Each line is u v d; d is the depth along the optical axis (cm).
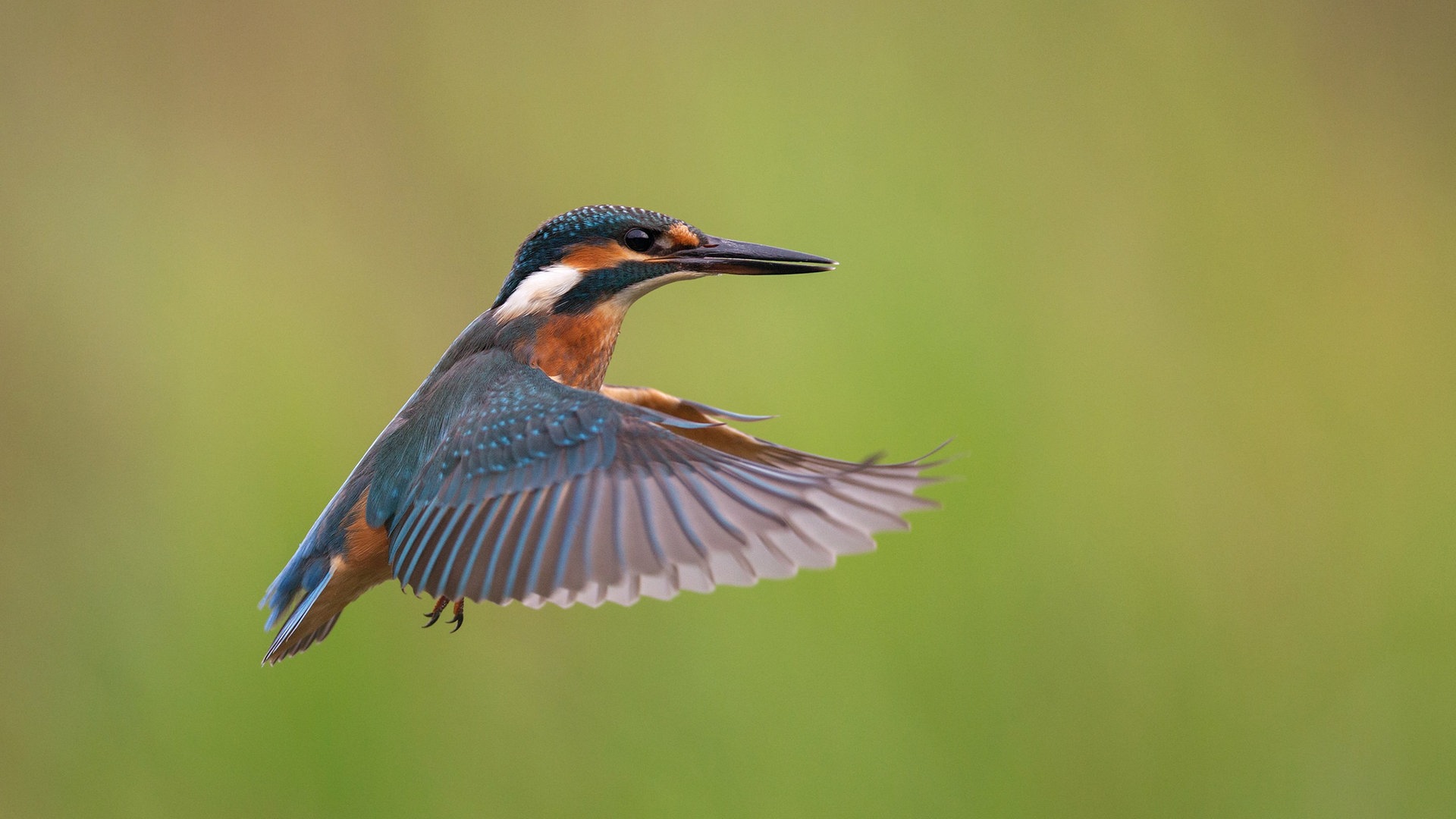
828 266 766
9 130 1344
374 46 1398
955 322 1137
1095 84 1355
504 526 580
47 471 1152
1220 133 1358
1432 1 1418
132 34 1384
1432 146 1392
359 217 1355
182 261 1298
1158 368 1224
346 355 1275
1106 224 1307
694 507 556
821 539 529
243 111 1380
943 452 1064
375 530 648
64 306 1253
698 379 1141
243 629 996
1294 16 1413
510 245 1348
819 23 1345
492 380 671
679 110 1342
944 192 1262
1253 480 1179
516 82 1377
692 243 765
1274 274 1301
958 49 1340
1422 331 1284
